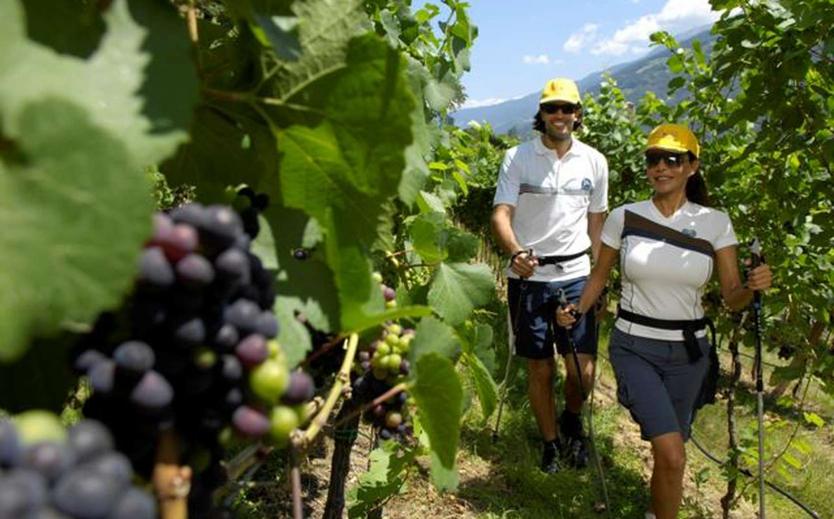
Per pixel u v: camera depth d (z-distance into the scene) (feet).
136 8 2.86
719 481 18.69
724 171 16.52
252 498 12.37
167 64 2.85
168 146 2.72
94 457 2.27
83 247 2.12
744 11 14.47
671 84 21.42
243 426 3.04
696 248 12.71
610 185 31.09
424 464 15.65
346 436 9.30
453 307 7.52
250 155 4.04
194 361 2.81
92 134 2.13
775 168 15.65
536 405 16.97
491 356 8.27
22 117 2.07
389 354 6.03
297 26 3.53
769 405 26.40
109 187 2.14
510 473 16.10
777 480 19.13
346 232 3.80
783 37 13.48
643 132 31.07
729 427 16.89
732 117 14.62
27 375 3.04
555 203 16.37
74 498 2.04
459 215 43.29
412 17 11.58
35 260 2.08
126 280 2.17
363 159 3.68
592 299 14.26
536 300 16.48
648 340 12.92
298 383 3.29
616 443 19.36
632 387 12.82
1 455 2.07
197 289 2.70
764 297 18.42
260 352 3.00
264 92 3.69
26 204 2.08
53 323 2.10
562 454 17.33
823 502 18.20
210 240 2.81
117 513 2.12
